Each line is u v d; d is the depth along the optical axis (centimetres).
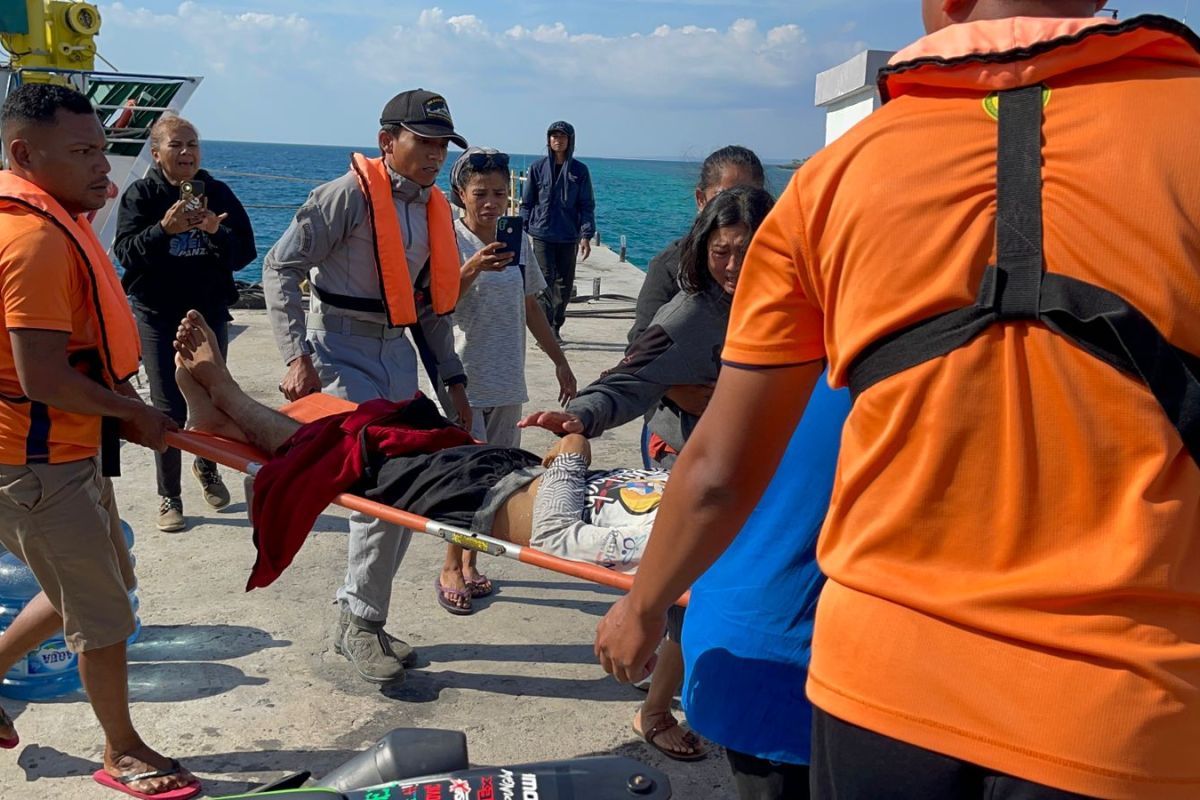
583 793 208
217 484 592
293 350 412
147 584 488
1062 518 127
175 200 561
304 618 456
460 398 456
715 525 157
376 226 416
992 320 129
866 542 139
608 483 310
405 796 208
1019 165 130
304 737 365
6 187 293
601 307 1362
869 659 137
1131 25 128
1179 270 123
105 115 842
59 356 290
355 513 393
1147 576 123
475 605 478
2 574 380
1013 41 135
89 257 303
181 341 387
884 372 136
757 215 296
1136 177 125
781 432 154
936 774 132
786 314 149
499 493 312
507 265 470
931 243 132
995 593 129
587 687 405
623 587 266
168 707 380
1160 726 124
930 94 141
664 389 318
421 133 418
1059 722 125
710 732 212
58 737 358
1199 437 123
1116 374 123
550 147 1046
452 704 390
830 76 748
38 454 296
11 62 869
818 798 148
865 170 138
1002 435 129
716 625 212
